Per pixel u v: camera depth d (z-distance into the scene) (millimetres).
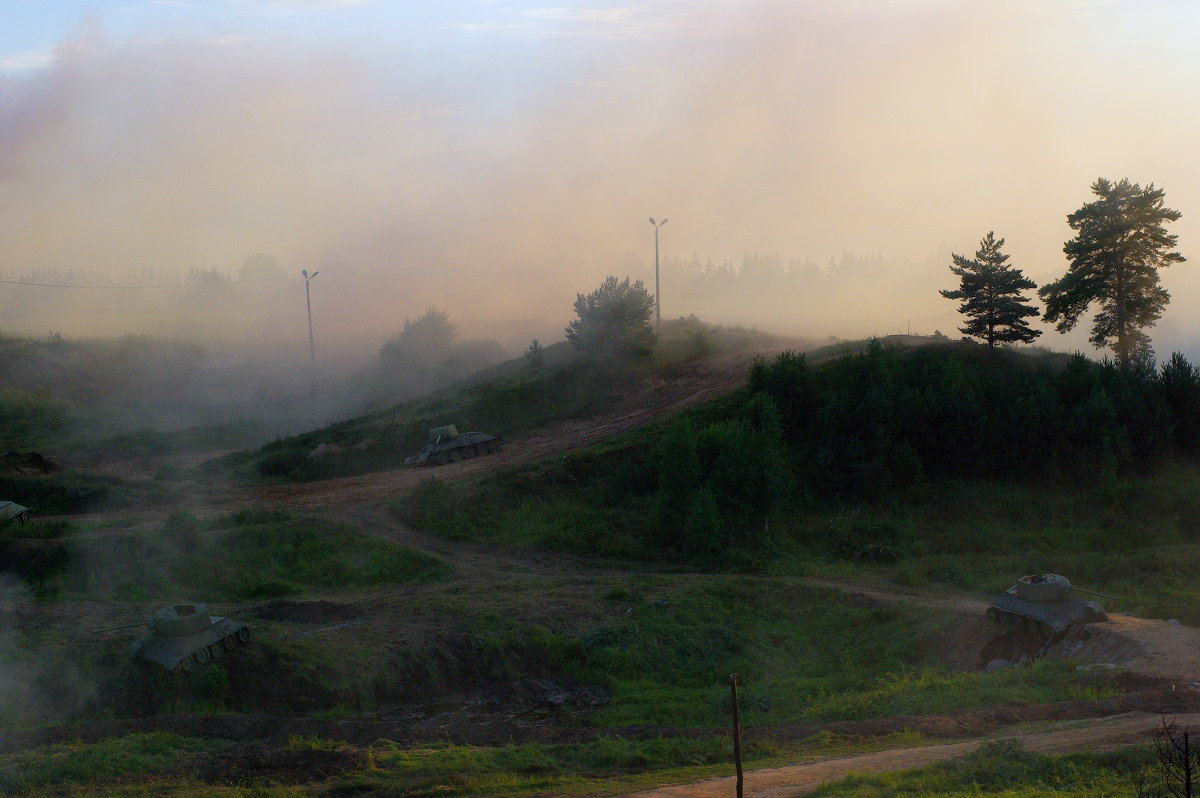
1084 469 42344
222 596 33062
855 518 40344
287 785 16719
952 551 37938
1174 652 21781
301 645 26703
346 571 35469
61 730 21047
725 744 18266
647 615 30484
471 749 19094
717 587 32969
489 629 29219
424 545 39375
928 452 44000
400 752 18844
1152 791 11742
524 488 43469
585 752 18500
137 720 21703
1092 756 13992
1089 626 25078
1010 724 17828
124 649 25938
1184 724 15695
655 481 43219
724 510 38750
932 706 19938
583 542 39625
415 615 30312
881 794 12711
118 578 33000
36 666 24703
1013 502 41312
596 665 28203
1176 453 45406
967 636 27344
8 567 34312
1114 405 44188
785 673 27578
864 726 18375
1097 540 38312
